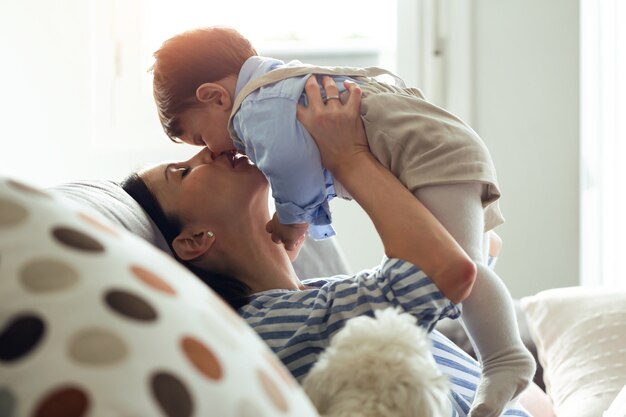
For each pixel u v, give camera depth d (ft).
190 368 1.55
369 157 3.69
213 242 4.25
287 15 9.47
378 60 9.43
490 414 3.36
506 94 8.78
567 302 5.87
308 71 3.95
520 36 8.74
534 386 5.59
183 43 4.32
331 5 9.45
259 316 3.76
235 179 4.34
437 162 3.62
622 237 7.47
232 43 4.33
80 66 9.05
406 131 3.69
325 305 3.55
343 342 2.69
